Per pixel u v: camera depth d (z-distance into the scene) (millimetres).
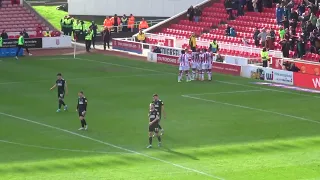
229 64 159125
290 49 167375
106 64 172375
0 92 136250
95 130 106000
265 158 90062
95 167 86188
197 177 81250
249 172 83562
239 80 150875
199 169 84875
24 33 198000
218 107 122625
